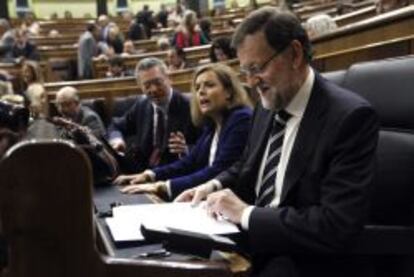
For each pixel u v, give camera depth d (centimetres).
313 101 124
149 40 939
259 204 131
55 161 63
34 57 834
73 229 64
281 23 121
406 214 124
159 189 175
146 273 68
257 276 118
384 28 227
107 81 450
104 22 973
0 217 63
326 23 329
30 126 106
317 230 109
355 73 147
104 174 162
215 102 198
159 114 262
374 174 117
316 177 118
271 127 138
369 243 115
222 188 148
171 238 90
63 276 65
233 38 129
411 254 117
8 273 64
